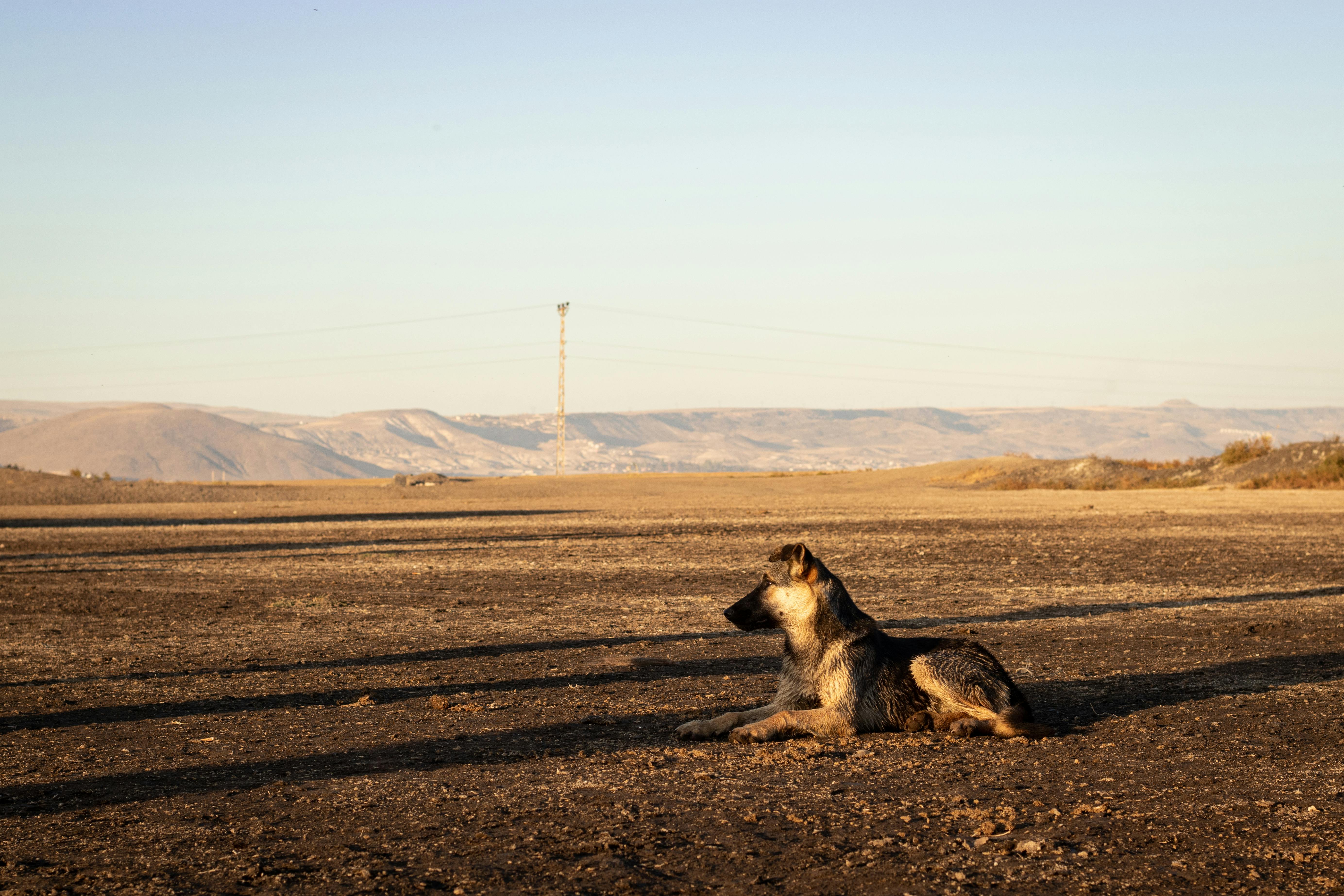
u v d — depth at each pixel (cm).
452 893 445
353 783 633
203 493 6469
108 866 488
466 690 959
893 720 745
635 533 3153
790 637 753
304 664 1124
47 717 866
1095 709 821
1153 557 2209
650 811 559
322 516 4503
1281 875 455
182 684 1014
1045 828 522
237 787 629
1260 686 898
